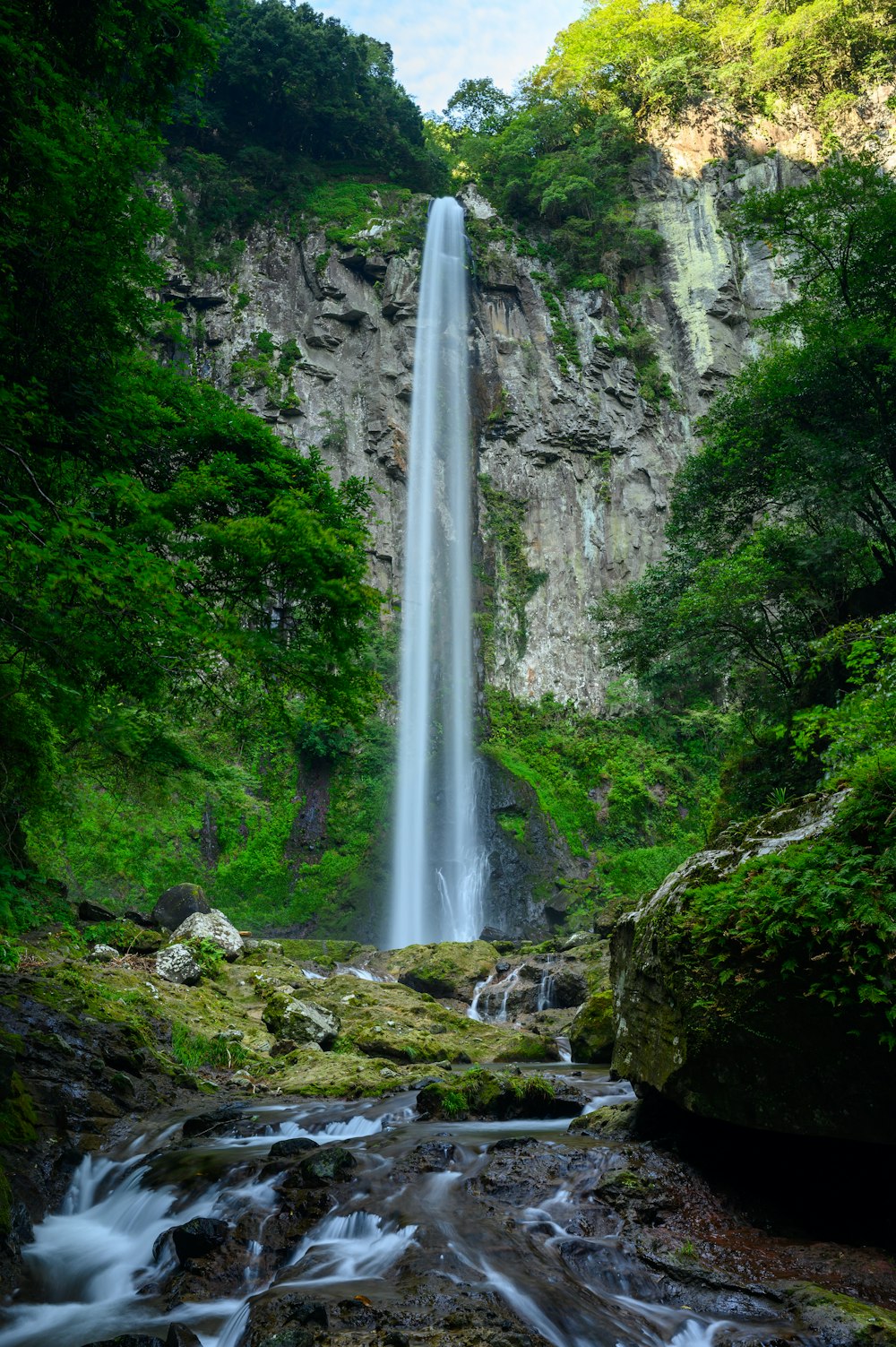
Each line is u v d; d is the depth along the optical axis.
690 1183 5.68
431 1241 5.07
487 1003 20.47
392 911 38.00
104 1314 5.04
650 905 6.60
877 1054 4.70
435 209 54.44
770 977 5.07
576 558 49.88
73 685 6.66
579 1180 5.78
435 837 40.91
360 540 8.23
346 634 7.85
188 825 11.08
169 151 52.09
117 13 8.00
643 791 42.44
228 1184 6.34
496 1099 8.30
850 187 18.30
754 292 53.84
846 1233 5.05
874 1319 3.94
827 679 17.80
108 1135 7.95
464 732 44.94
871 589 18.84
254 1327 4.25
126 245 7.25
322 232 51.41
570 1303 4.42
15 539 5.41
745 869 5.51
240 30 50.78
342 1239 5.35
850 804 5.26
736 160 56.69
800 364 18.19
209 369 47.59
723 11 60.19
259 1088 10.33
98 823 10.16
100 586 5.75
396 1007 15.84
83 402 7.32
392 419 49.03
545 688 47.50
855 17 53.62
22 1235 5.89
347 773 41.38
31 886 7.71
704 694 45.62
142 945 15.45
